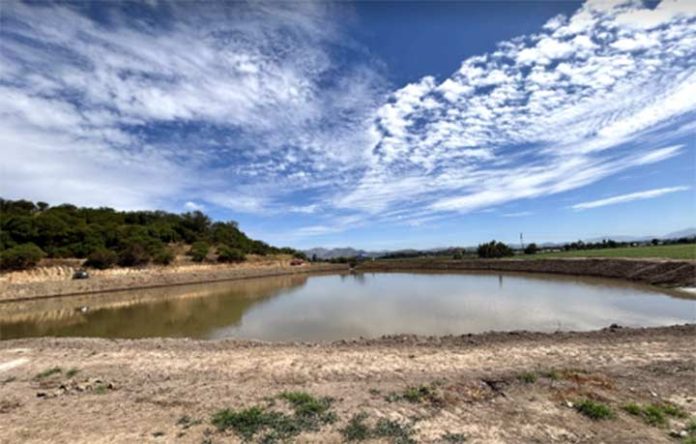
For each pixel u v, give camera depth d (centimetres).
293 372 903
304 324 1861
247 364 984
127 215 9250
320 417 596
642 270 3006
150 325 1967
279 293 3653
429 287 3581
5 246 5047
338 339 1491
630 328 1285
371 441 517
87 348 1242
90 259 5438
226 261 7781
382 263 8238
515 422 561
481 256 7006
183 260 7038
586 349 997
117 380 884
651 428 530
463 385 728
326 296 3197
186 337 1612
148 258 6197
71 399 723
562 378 744
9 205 7650
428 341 1215
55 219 6069
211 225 10731
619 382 720
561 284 3138
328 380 834
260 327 1817
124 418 617
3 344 1352
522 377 754
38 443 537
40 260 5028
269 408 640
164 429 570
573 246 8300
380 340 1257
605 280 3191
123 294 4022
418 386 741
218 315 2258
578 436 515
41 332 1867
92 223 7244
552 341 1125
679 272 2594
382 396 686
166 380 873
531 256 6044
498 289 3050
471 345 1127
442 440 514
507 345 1101
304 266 8581
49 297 3809
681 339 1064
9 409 673
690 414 570
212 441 528
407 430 545
